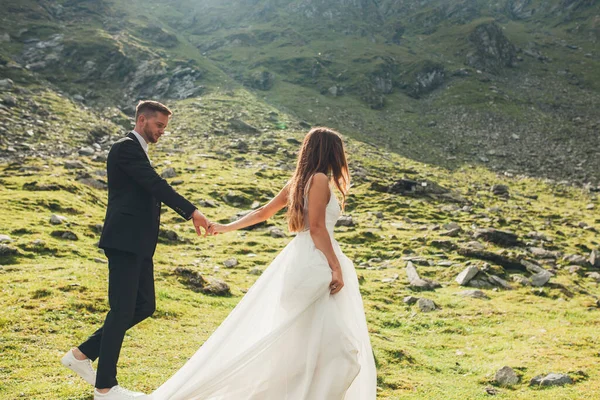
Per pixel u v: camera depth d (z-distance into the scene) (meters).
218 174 40.66
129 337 10.35
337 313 5.44
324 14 135.38
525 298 19.95
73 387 7.27
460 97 91.75
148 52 88.50
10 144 42.81
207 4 140.88
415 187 42.78
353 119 77.88
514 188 54.41
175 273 16.58
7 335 9.38
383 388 10.17
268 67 99.19
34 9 93.38
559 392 10.38
